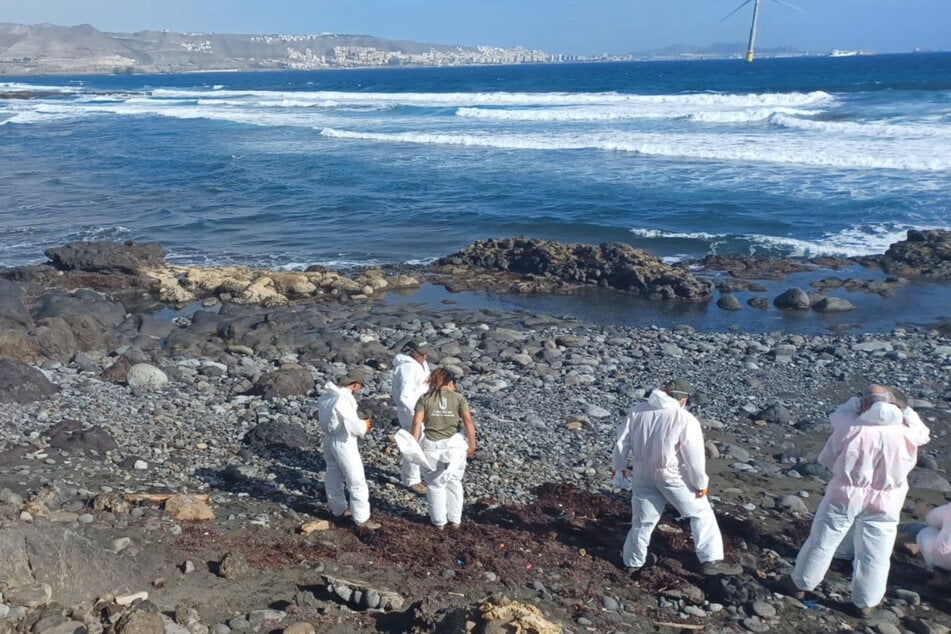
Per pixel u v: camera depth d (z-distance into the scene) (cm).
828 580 647
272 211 2828
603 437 990
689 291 1847
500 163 3431
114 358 1334
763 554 685
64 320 1403
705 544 640
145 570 580
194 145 4566
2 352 1284
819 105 4656
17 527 536
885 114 4034
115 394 1086
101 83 17900
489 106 5944
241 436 929
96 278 1988
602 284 1970
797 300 1741
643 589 623
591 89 8619
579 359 1355
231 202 2991
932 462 913
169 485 761
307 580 592
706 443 947
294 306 1789
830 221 2345
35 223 2733
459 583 606
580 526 721
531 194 2830
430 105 6328
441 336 1522
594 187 2861
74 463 796
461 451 692
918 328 1571
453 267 2133
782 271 2008
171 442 891
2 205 3039
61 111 7788
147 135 5234
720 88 7550
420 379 830
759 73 11350
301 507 738
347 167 3531
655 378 1258
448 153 3772
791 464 917
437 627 502
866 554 588
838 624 589
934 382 1222
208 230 2608
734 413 1095
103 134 5419
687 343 1480
